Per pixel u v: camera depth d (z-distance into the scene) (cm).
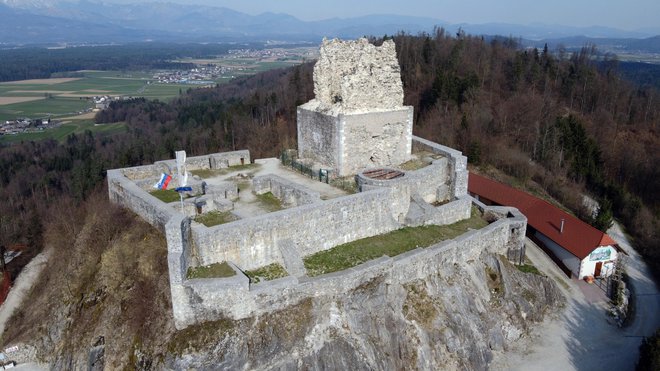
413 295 3328
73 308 3178
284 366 2716
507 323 3681
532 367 3388
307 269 3098
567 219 4778
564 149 6988
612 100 9181
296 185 3562
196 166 4331
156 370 2562
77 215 4678
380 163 4312
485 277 3838
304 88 9475
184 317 2675
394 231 3738
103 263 3186
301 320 2845
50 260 4384
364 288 3105
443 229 3928
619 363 3416
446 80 8381
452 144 7156
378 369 2903
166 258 2927
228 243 2912
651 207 6325
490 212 4416
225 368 2597
